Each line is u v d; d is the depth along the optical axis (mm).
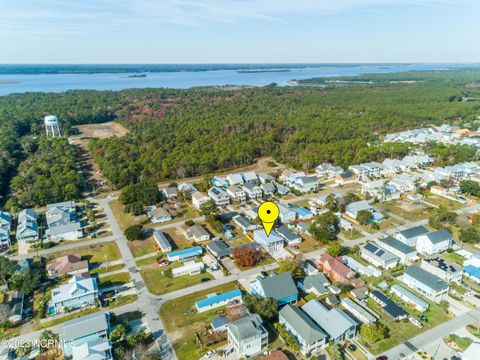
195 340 54250
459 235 85250
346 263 75188
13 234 90750
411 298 62250
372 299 63812
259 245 82750
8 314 58750
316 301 61000
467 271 70000
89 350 48281
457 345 52281
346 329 53500
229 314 58188
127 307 62344
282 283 63594
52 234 86500
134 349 50781
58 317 59844
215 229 91500
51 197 109062
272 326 57688
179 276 71562
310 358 50594
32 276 67750
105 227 94250
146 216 99938
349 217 98188
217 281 69875
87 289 62812
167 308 61938
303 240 86250
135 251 81688
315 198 112312
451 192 113312
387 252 75438
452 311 60375
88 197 115438
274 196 114312
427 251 79000
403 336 54719
